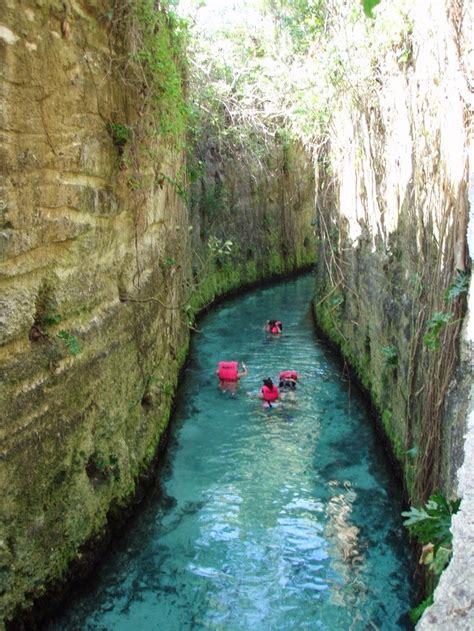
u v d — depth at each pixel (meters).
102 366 6.29
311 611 5.81
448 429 5.01
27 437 4.82
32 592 4.98
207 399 11.24
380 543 6.82
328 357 13.89
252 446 9.26
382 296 9.31
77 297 5.71
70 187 5.42
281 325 16.30
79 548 5.79
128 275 7.37
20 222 4.62
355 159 11.21
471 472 3.04
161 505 7.62
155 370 8.75
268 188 23.36
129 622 5.61
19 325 4.71
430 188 6.40
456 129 5.41
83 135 5.63
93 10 5.73
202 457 8.91
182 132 10.38
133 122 6.94
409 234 7.58
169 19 8.73
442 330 5.37
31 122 4.71
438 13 5.80
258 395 11.41
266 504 7.63
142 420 7.82
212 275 19.20
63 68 5.19
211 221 19.12
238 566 6.46
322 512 7.45
